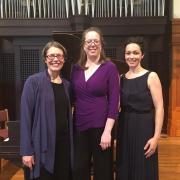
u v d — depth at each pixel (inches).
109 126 106.0
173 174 174.2
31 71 249.4
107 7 240.5
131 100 112.0
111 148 112.1
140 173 112.0
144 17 236.2
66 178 109.3
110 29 238.4
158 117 110.2
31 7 241.0
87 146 110.4
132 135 112.3
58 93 106.0
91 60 108.3
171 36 247.3
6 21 237.0
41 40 245.8
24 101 103.3
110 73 107.0
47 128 103.2
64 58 109.5
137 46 112.8
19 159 137.9
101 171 109.6
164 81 251.0
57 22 236.8
